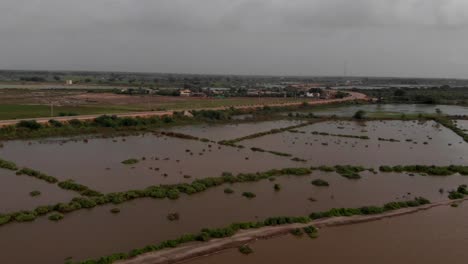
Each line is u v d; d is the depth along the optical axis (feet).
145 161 175.63
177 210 115.65
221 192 134.10
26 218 103.50
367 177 159.63
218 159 184.34
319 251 93.20
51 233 97.19
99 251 88.69
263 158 189.57
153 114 311.06
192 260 85.76
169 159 180.96
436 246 98.53
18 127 232.94
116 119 274.36
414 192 140.87
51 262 83.15
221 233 96.68
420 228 108.99
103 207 116.06
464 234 105.91
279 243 96.07
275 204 123.95
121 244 92.48
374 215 116.06
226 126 303.07
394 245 98.07
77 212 111.24
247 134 263.70
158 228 102.32
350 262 88.94
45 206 111.55
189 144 221.25
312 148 220.43
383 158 197.88
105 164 167.63
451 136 275.59
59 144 209.77
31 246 89.97
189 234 95.61
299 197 131.75
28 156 178.81
